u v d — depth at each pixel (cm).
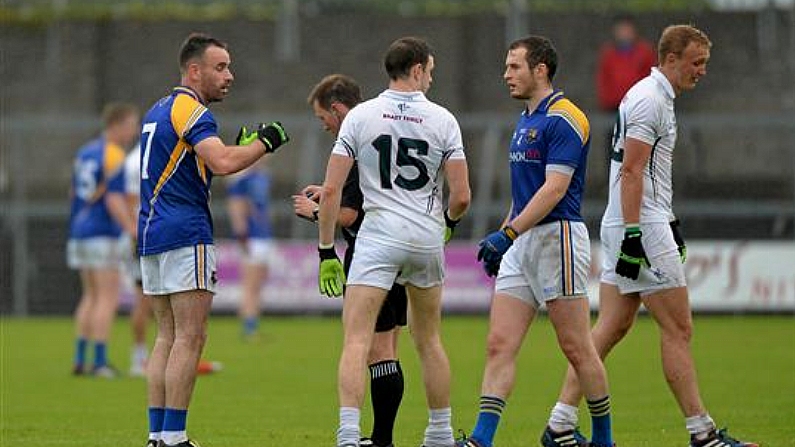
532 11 9962
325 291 3084
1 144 9344
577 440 3353
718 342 6475
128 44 10156
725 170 8506
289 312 8238
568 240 3117
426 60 3105
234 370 5553
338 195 3064
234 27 10062
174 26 10156
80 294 8606
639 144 3156
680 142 8488
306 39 10019
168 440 3188
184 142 3184
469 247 8150
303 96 9919
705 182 8462
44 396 4784
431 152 3084
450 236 3241
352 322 3041
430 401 3212
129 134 5469
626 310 3353
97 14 10175
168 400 3192
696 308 7894
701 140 8494
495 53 10031
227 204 8494
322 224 3073
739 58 9712
